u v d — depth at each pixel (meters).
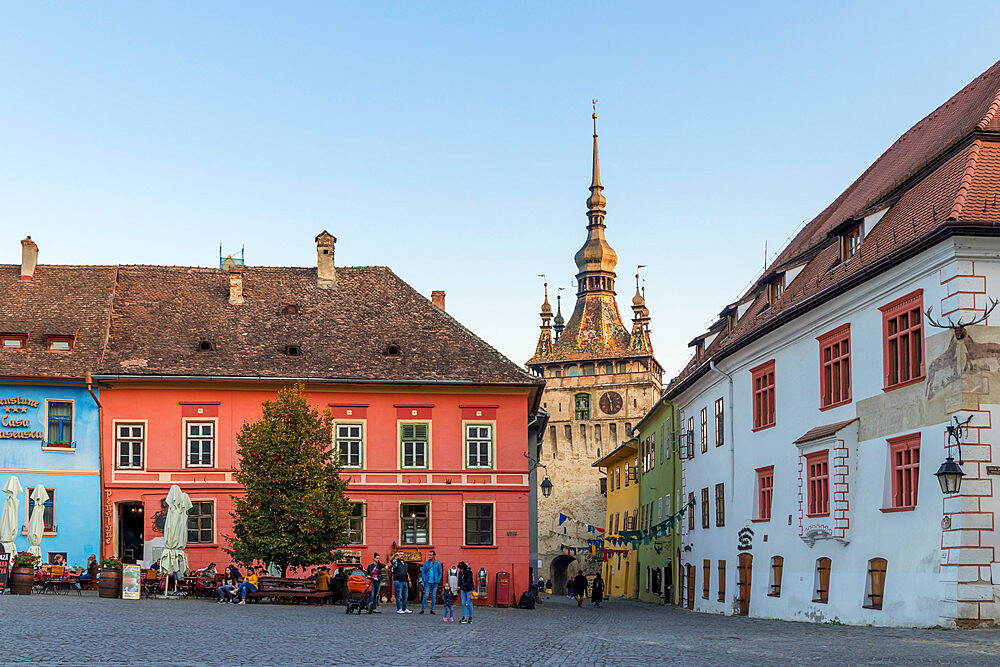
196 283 54.53
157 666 16.66
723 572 45.56
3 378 46.81
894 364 29.77
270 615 30.42
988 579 25.48
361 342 51.88
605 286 146.12
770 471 39.12
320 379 49.12
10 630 21.80
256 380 48.66
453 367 50.84
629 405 134.12
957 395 26.16
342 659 18.64
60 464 47.31
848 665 17.88
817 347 34.81
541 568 130.50
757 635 26.31
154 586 39.84
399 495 49.59
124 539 48.91
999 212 26.52
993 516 25.72
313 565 42.84
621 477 88.31
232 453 48.59
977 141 29.12
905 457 28.80
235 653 19.05
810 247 39.75
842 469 31.72
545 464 134.50
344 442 49.69
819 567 34.06
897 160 39.34
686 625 32.53
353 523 49.16
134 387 48.41
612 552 86.38
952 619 25.62
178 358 49.31
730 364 44.00
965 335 26.14
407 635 24.80
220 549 47.91
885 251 29.84
